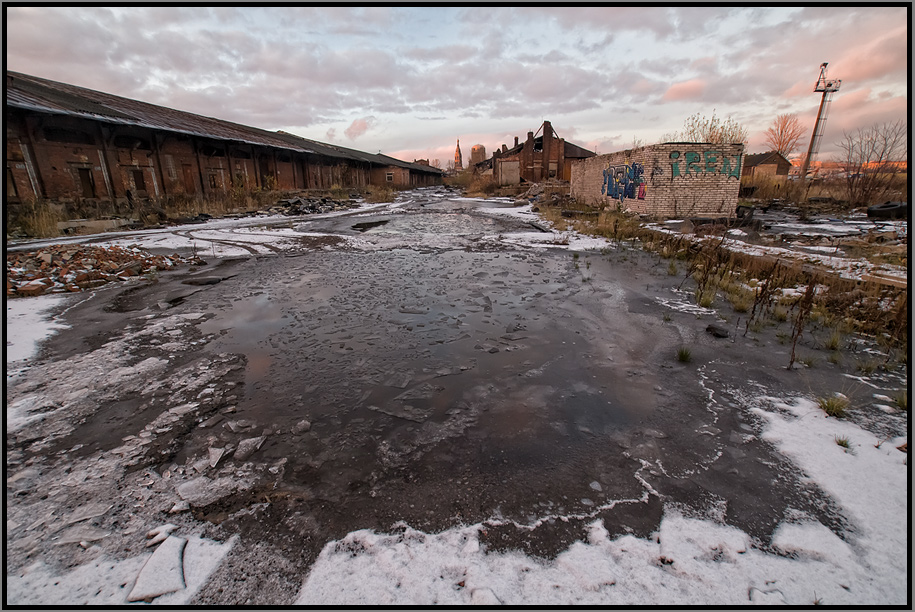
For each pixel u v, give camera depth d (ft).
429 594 5.44
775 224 41.57
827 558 5.97
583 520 6.74
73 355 13.05
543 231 45.14
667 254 29.99
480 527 6.59
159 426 9.34
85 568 5.76
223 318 16.93
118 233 40.73
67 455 8.25
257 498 7.20
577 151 129.80
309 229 47.34
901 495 7.15
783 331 15.49
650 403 10.48
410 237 41.22
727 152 45.83
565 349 14.01
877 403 10.26
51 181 44.86
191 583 5.56
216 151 70.13
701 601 5.37
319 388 11.27
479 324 16.46
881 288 17.78
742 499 7.18
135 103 65.46
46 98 44.65
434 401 10.63
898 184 49.78
